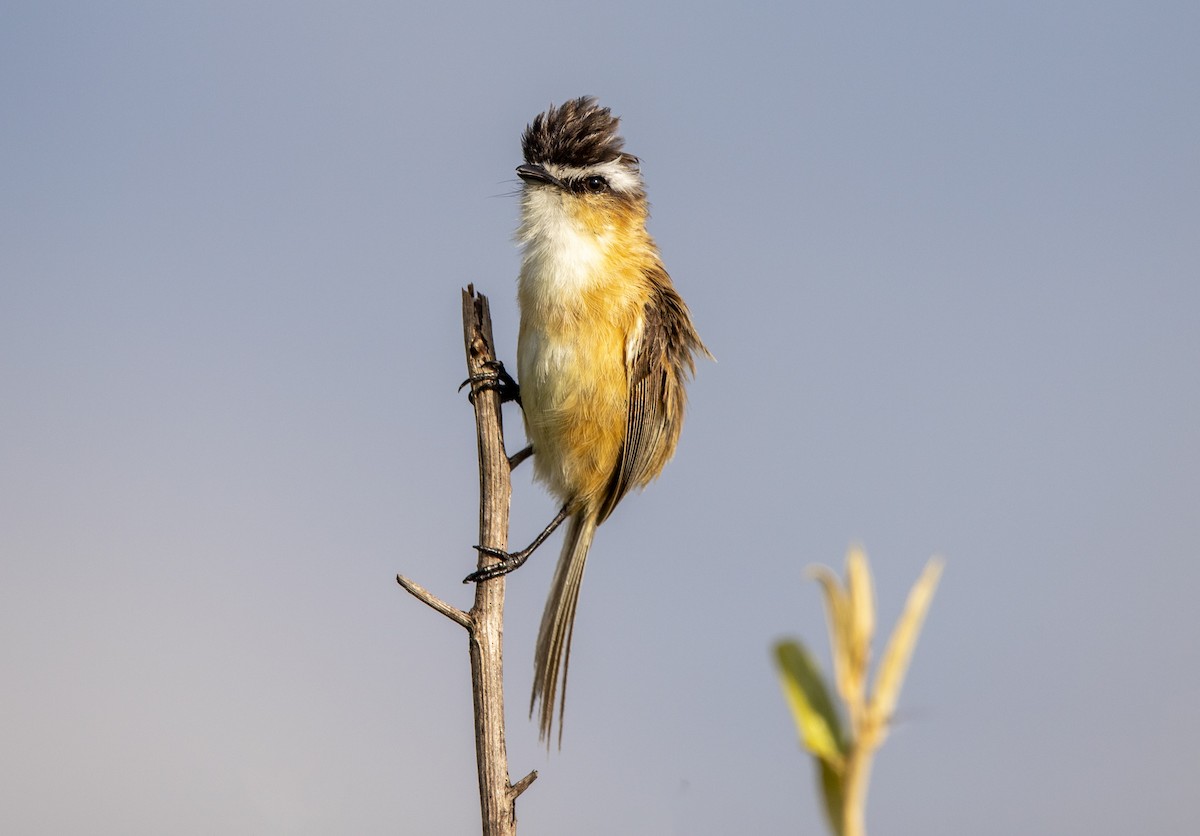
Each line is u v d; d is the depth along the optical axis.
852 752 1.98
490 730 7.96
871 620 2.04
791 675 2.05
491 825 7.81
